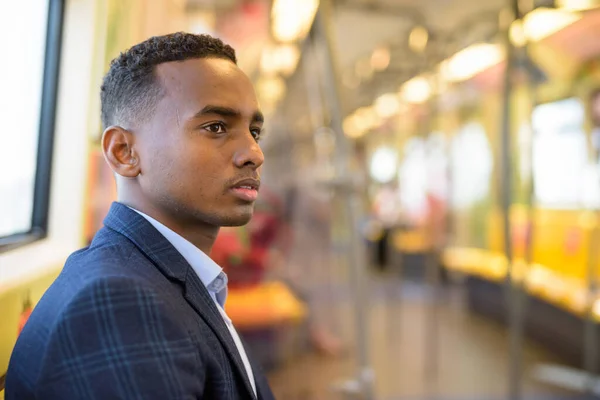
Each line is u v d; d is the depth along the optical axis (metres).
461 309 4.77
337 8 2.99
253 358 0.83
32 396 0.51
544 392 3.03
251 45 2.59
